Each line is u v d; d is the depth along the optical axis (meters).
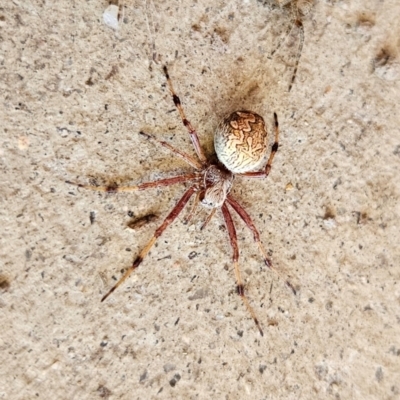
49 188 0.06
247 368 0.07
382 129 0.07
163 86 0.07
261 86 0.07
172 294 0.07
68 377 0.07
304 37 0.07
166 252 0.07
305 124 0.07
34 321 0.06
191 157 0.07
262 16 0.07
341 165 0.07
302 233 0.07
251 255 0.07
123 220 0.07
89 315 0.07
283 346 0.07
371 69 0.07
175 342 0.07
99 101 0.07
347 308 0.07
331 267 0.07
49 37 0.06
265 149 0.06
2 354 0.06
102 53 0.06
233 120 0.06
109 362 0.07
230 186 0.07
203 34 0.07
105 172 0.07
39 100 0.06
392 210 0.08
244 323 0.07
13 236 0.06
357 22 0.07
